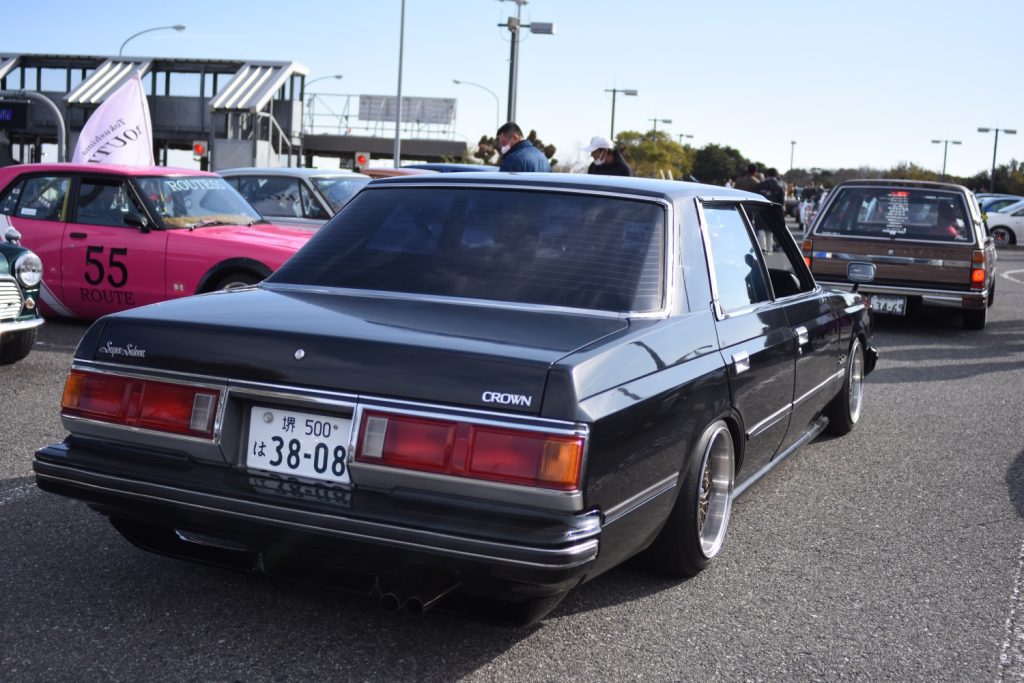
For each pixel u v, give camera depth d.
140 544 3.32
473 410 2.68
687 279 3.52
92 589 3.45
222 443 2.91
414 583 2.80
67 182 8.95
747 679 2.99
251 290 3.51
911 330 11.55
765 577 3.83
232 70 40.03
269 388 2.87
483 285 3.31
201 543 3.28
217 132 39.31
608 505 2.81
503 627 3.27
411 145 48.78
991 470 5.55
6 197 9.07
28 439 5.37
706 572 3.85
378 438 2.73
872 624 3.43
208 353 2.96
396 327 2.97
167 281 8.48
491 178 3.77
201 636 3.12
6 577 3.53
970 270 10.67
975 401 7.49
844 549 4.19
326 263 3.57
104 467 3.04
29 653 2.96
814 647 3.23
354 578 2.97
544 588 2.69
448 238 3.53
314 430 2.86
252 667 2.93
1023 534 4.46
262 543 2.90
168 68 40.03
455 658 3.04
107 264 8.62
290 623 3.23
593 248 3.42
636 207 3.58
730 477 3.81
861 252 10.99
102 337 3.12
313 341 2.86
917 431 6.45
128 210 8.70
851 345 5.86
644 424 2.94
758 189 19.09
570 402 2.65
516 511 2.65
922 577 3.89
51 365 7.40
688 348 3.30
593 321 3.13
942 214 10.92
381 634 3.18
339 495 2.79
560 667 3.01
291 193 11.10
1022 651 3.25
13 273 6.93
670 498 3.27
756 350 3.84
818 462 5.62
